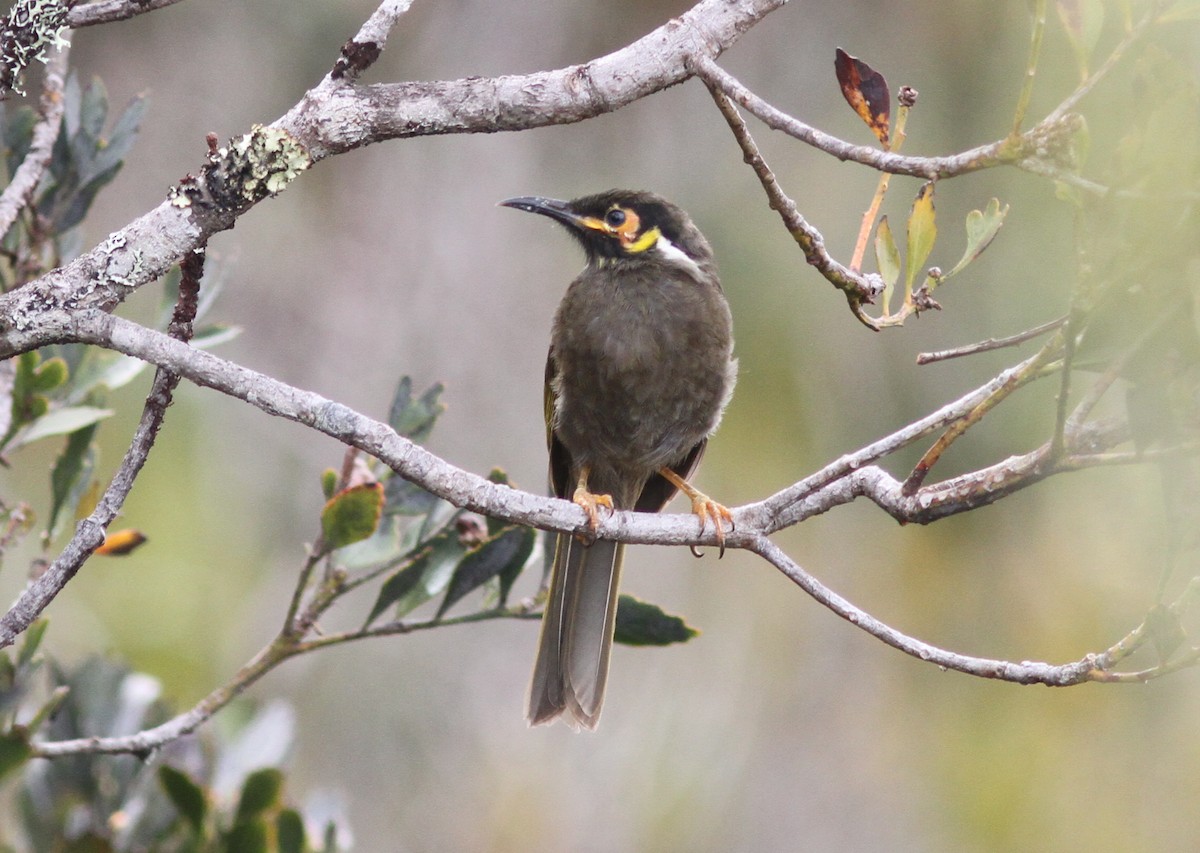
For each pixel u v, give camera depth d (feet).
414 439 22.63
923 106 42.57
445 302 41.60
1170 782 41.39
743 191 43.14
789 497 19.95
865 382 42.39
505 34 42.39
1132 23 17.63
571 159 43.83
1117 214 15.80
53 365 20.79
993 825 42.04
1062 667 17.62
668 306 28.17
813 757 44.55
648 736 42.75
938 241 42.11
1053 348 17.31
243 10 42.32
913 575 45.21
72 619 38.22
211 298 22.90
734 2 18.13
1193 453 16.48
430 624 21.68
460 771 40.04
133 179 43.75
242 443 41.29
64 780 23.17
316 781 39.19
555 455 29.91
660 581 45.09
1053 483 43.34
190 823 22.25
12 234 22.66
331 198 41.98
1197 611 18.13
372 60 17.75
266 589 40.63
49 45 18.65
